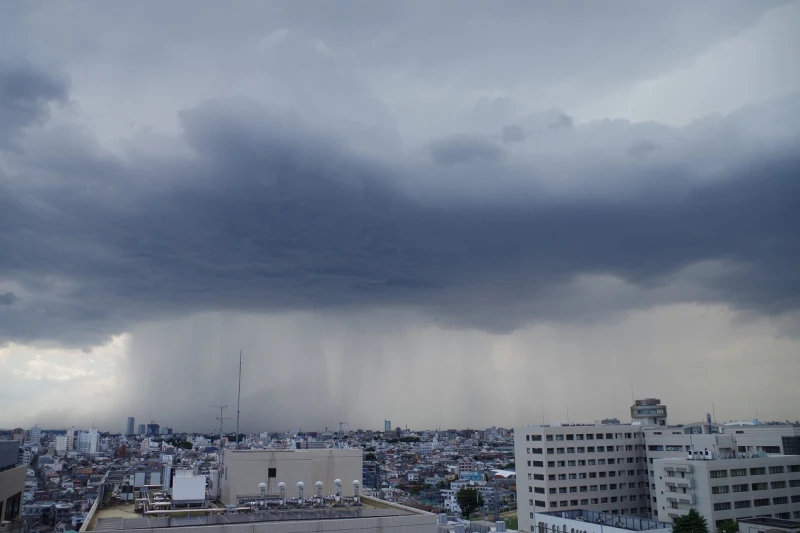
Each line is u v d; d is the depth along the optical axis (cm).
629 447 18262
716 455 15200
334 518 5666
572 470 17125
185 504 6656
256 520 5534
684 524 12125
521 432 17788
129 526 5119
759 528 11169
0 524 6912
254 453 7444
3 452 7300
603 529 11981
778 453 18612
